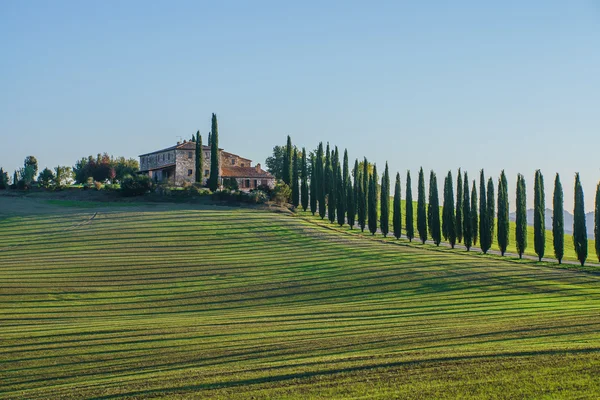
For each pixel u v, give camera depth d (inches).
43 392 1290.6
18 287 2598.4
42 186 5492.1
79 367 1491.1
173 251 3405.5
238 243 3641.7
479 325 1792.6
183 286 2704.2
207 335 1803.6
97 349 1656.0
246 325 1964.8
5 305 2335.1
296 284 2723.9
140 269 2987.2
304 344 1624.0
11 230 3860.7
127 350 1638.8
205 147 5984.3
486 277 2731.3
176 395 1221.1
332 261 3164.4
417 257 3218.5
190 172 5979.3
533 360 1343.5
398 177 4072.3
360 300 2407.7
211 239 3713.1
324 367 1355.8
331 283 2716.5
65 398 1237.1
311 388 1232.2
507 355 1384.1
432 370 1309.1
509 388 1203.9
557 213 3196.4
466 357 1380.4
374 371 1315.2
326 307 2290.8
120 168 6998.0
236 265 3097.9
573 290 2466.8
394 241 3914.9
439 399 1163.9
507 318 1910.7
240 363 1455.5
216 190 5118.1
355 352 1498.5
